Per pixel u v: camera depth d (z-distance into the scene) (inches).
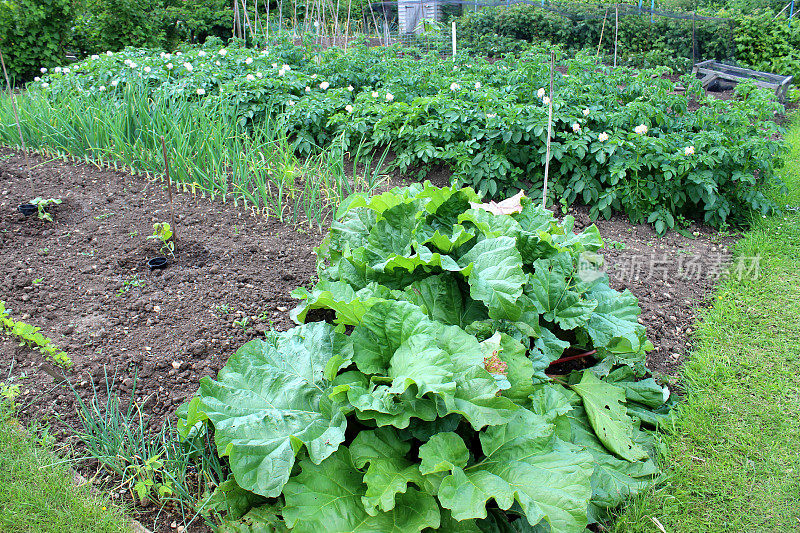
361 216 136.9
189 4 628.4
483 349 96.2
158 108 221.5
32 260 158.6
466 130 239.9
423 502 84.7
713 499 104.8
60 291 145.7
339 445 92.4
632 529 97.1
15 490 95.6
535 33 568.1
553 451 88.9
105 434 101.6
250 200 202.1
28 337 121.4
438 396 87.7
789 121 339.0
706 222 215.3
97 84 307.3
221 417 91.1
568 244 129.9
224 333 133.6
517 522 91.0
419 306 100.6
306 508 83.2
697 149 215.5
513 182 231.9
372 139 260.5
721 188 219.6
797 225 207.2
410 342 93.8
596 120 237.1
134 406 112.9
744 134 225.6
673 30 519.5
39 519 92.2
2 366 120.9
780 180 222.8
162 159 212.4
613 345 119.2
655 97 250.8
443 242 118.3
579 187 217.2
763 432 119.5
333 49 395.2
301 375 100.3
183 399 114.6
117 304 141.9
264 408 94.7
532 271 124.0
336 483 87.3
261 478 84.6
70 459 101.7
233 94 275.7
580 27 546.6
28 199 194.2
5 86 431.2
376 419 86.9
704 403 126.9
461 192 133.6
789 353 142.6
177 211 191.9
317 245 176.4
